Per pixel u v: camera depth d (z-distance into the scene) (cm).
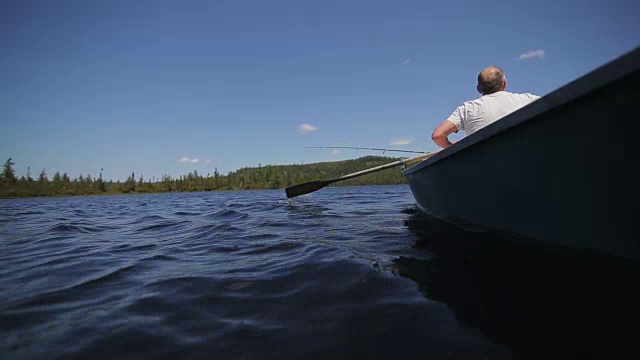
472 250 236
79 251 310
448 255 226
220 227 432
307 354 114
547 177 162
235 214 612
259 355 115
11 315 154
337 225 406
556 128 144
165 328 137
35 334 135
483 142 198
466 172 238
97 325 142
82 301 172
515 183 187
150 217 680
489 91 289
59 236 415
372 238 304
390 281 177
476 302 146
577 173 145
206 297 170
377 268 199
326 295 163
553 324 124
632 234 133
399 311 142
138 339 129
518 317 131
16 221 641
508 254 219
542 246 186
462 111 284
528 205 184
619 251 141
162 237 385
